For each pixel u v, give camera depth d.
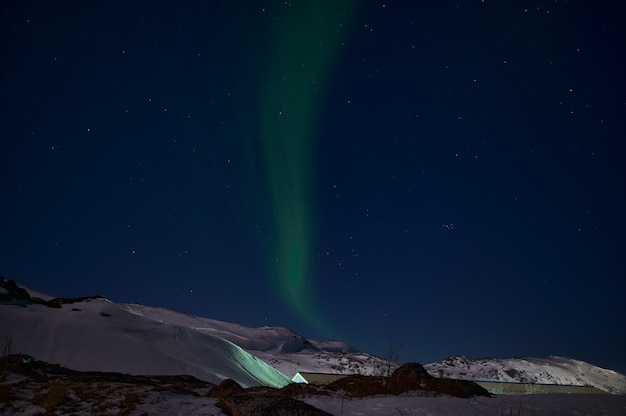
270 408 8.13
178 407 9.27
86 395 9.84
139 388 10.80
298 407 8.15
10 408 9.03
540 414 9.30
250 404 8.50
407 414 8.81
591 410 9.70
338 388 11.81
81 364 31.88
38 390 10.27
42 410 9.01
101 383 11.50
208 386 14.00
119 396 9.87
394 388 11.38
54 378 12.59
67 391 9.96
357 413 8.79
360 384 11.74
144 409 9.02
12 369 12.72
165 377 15.98
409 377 11.94
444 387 11.30
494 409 9.55
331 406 9.30
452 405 9.62
